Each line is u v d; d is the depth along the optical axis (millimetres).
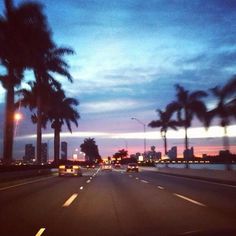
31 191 26875
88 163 143250
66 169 49500
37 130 65250
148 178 45406
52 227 13219
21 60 48719
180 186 31500
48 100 65000
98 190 27625
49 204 19438
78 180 41094
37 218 15102
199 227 12625
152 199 21516
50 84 63375
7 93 48938
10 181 38906
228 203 19531
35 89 64312
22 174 49062
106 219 14773
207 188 29312
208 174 45094
